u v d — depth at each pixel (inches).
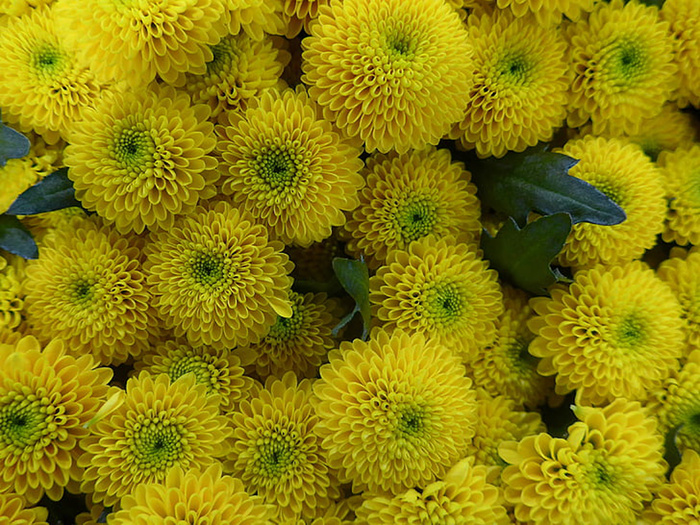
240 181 11.0
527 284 12.1
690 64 12.6
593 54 12.3
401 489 10.8
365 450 10.7
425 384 10.8
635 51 12.2
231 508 10.2
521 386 12.1
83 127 10.8
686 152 12.8
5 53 11.3
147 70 10.6
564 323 11.6
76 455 10.6
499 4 11.6
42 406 10.4
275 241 11.2
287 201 10.9
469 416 11.1
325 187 11.1
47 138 11.6
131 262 11.2
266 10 10.9
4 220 11.3
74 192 11.2
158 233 11.1
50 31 11.4
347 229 11.9
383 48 10.8
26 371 10.4
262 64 11.3
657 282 11.8
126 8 10.3
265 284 11.0
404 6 10.9
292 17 11.5
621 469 10.7
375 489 10.9
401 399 10.7
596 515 10.8
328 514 11.0
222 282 10.9
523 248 11.7
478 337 11.8
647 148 13.0
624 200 11.9
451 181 12.0
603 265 12.0
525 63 12.0
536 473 10.8
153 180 10.7
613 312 11.5
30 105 11.4
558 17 11.9
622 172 12.0
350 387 10.8
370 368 10.8
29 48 11.3
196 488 10.2
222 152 11.0
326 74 10.9
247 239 11.0
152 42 10.4
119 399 10.4
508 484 10.9
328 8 11.0
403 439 10.6
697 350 11.8
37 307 11.1
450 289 11.6
